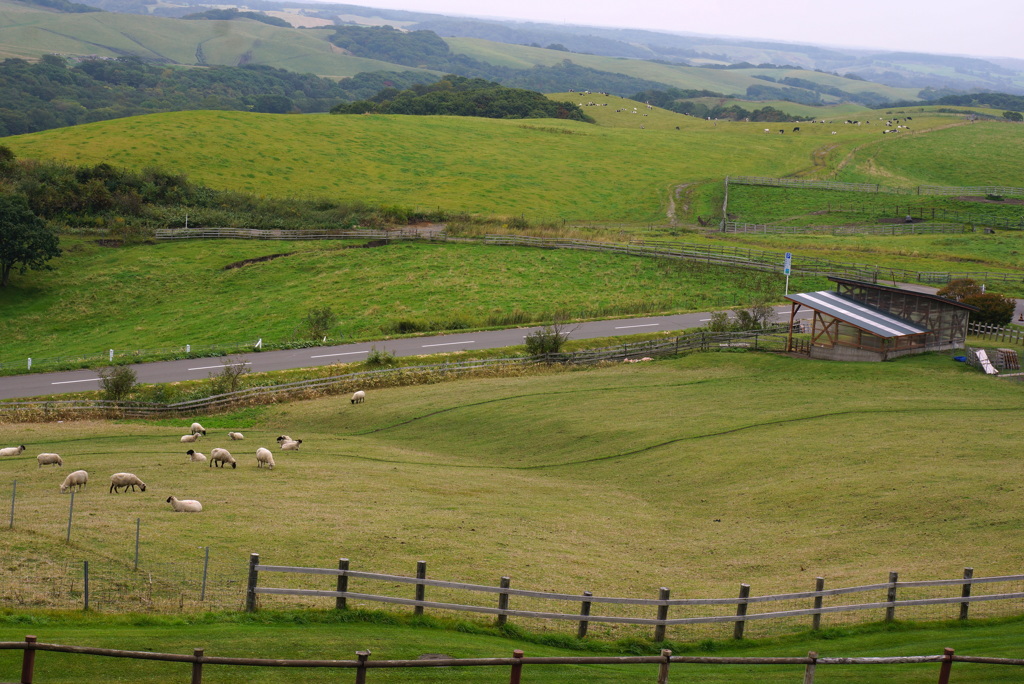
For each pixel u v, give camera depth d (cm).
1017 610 1989
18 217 7938
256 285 8156
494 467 3575
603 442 3791
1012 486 2741
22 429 4247
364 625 1744
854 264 8462
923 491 2772
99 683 1345
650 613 2005
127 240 9281
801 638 1833
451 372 5356
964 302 5897
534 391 4788
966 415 3716
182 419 4675
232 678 1406
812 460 3238
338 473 3272
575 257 8806
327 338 6425
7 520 2339
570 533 2622
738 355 5397
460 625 1795
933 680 1511
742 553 2444
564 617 1772
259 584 1989
